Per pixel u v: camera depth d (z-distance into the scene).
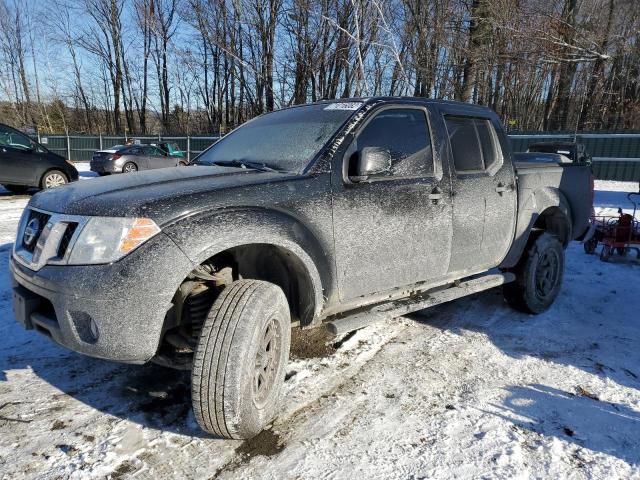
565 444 2.56
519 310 4.55
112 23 38.66
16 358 3.41
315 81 16.88
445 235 3.54
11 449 2.44
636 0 17.72
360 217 3.01
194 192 2.46
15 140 11.52
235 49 17.30
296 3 15.23
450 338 3.94
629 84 22.80
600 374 3.35
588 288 5.33
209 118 35.72
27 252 2.59
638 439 2.62
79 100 44.91
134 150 18.97
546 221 4.93
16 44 40.91
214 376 2.31
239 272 2.86
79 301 2.25
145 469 2.34
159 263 2.25
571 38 17.22
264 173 2.90
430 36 17.25
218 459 2.42
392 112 3.36
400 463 2.39
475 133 3.96
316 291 2.81
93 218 2.33
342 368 3.38
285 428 2.68
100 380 3.16
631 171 17.58
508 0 16.84
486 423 2.74
